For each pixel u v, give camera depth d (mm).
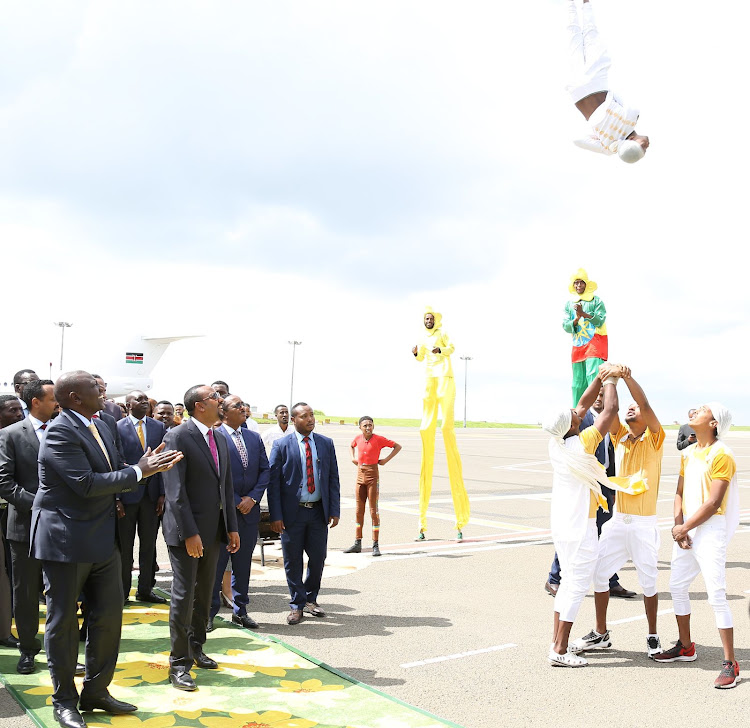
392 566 9781
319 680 5398
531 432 74250
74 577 4570
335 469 7375
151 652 6031
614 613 7559
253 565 9773
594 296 11039
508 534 12523
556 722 4723
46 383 5840
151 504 7703
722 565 5562
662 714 4871
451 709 4926
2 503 6094
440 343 12242
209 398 5594
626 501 6184
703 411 5691
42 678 5402
